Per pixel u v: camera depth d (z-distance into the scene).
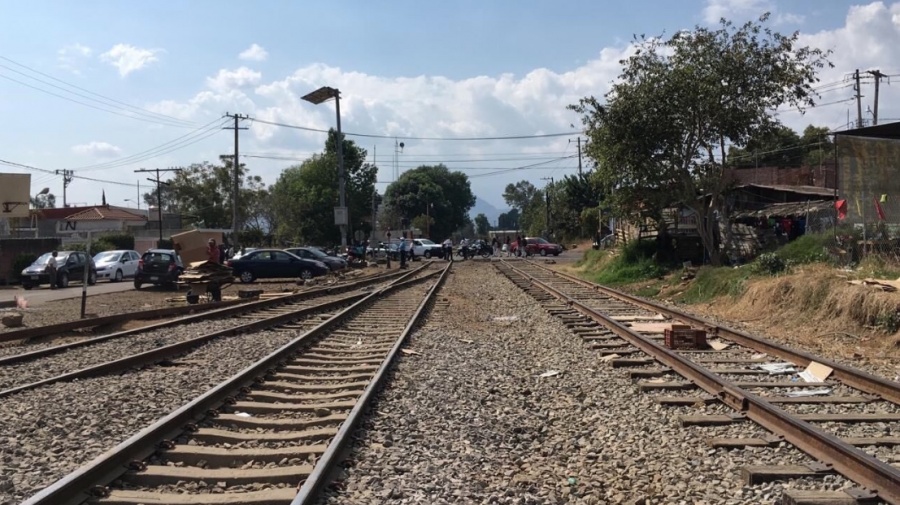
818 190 37.38
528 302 21.42
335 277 35.38
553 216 94.31
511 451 6.84
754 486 5.67
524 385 9.73
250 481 5.65
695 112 24.84
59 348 12.34
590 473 6.18
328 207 81.69
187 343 12.38
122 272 36.50
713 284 20.69
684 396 8.66
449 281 32.22
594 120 26.34
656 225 32.84
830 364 9.54
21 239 36.41
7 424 7.39
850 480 5.60
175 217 80.62
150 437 6.29
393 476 5.91
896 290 13.19
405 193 127.06
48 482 5.70
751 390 8.95
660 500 5.53
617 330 13.94
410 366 10.70
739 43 24.66
